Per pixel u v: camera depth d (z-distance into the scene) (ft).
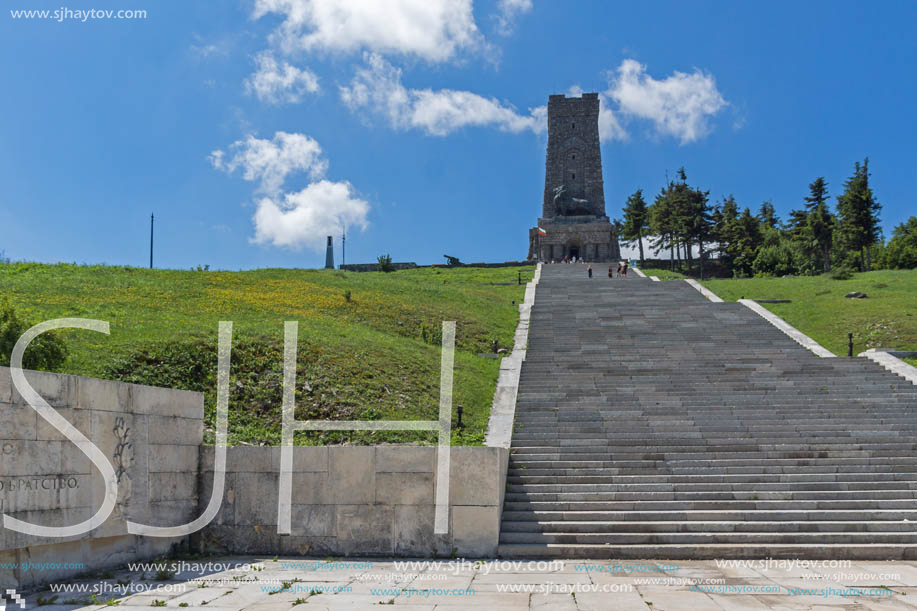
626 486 54.39
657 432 65.72
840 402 71.15
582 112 297.12
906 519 49.14
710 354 92.99
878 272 180.04
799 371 82.17
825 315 117.91
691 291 142.61
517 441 64.13
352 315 109.60
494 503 46.26
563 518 50.26
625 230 314.96
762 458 59.11
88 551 39.88
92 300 91.66
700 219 270.26
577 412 71.46
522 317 121.49
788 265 265.75
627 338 104.32
